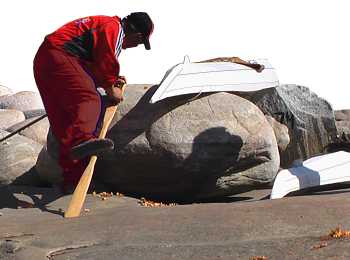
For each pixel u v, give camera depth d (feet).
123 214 16.43
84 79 18.25
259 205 16.14
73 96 18.21
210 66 23.80
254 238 13.58
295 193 20.94
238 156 21.98
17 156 25.44
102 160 22.12
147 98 22.58
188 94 22.58
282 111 28.43
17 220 17.20
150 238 14.05
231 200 22.98
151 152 21.49
